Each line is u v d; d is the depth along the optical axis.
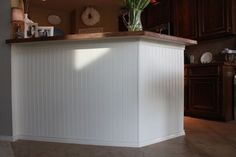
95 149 2.26
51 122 2.54
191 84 4.24
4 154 2.13
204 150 2.22
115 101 2.35
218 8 4.06
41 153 2.15
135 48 2.29
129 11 2.47
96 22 6.49
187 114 4.30
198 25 4.41
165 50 2.54
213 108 3.87
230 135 2.79
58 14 6.76
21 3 2.70
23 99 2.62
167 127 2.58
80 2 6.12
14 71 2.61
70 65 2.47
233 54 4.07
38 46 2.55
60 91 2.50
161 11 5.19
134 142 2.31
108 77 2.37
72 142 2.47
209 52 4.61
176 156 2.06
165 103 2.55
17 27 2.63
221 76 3.77
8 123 2.59
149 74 2.38
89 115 2.42
